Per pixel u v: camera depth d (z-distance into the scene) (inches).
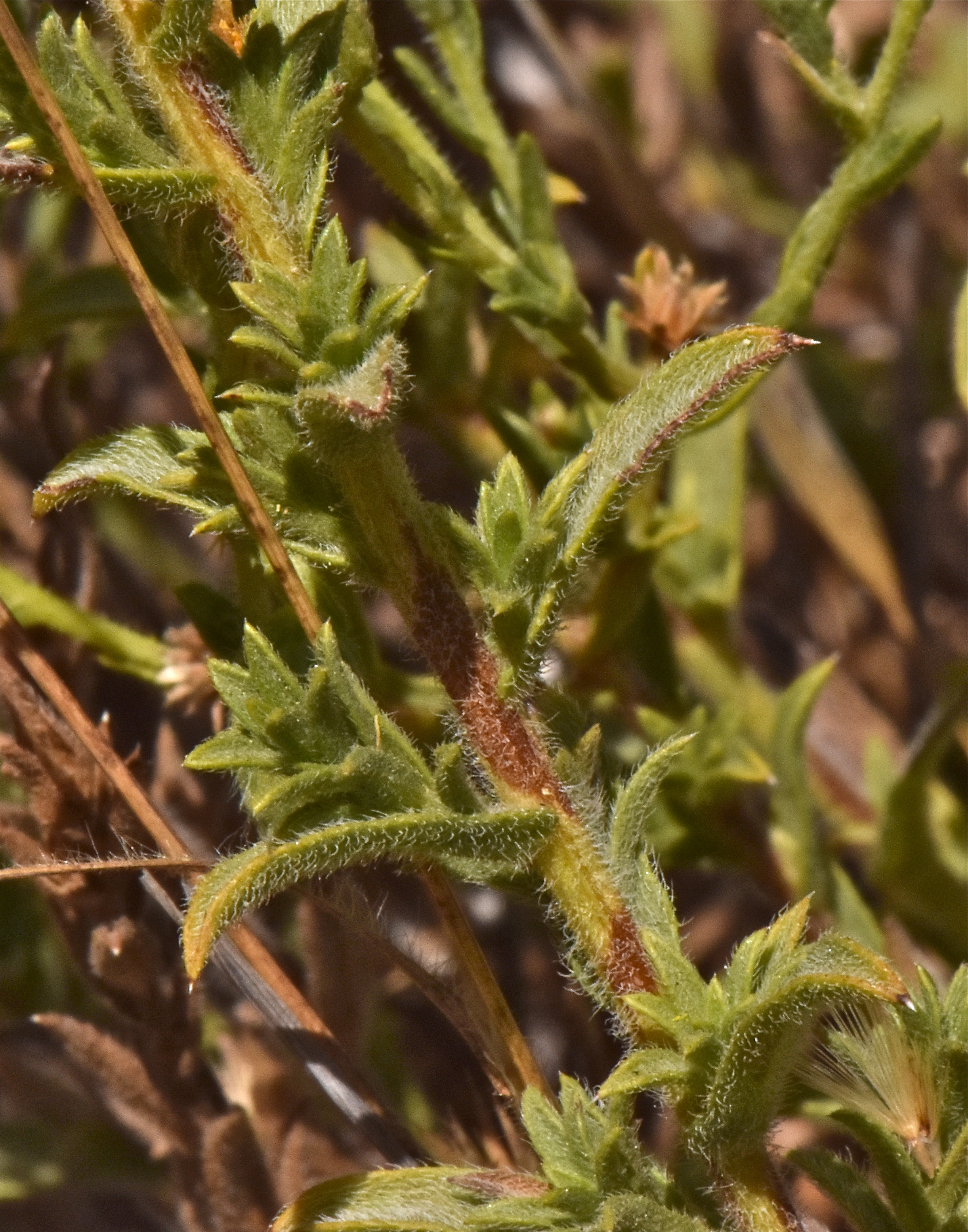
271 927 10.0
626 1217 8.2
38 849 9.3
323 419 8.1
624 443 8.3
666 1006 8.2
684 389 8.2
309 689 8.1
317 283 8.1
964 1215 8.3
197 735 10.6
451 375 10.0
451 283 9.9
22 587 9.9
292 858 8.0
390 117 9.6
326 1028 9.0
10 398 10.9
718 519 10.8
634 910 8.4
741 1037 8.1
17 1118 10.4
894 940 10.3
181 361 8.3
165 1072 9.6
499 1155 9.2
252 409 8.4
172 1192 10.3
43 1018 9.6
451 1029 10.2
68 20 9.7
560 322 9.7
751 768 10.1
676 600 10.8
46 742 9.2
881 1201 8.4
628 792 8.4
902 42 9.5
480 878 8.4
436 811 8.1
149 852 9.3
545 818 8.3
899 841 10.3
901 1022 8.4
